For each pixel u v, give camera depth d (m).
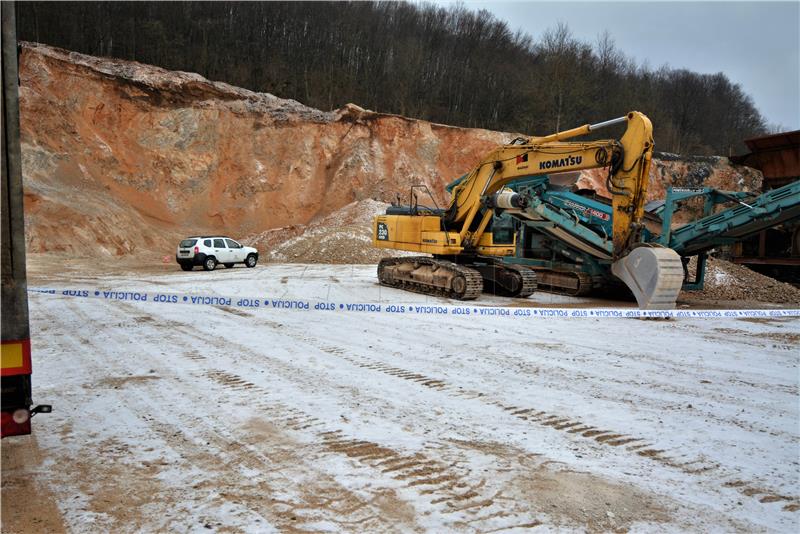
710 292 18.39
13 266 4.12
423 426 5.68
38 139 35.59
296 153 45.56
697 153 68.19
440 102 60.34
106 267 27.19
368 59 62.31
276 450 5.03
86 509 3.95
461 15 75.62
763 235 21.66
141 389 6.83
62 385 6.96
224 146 44.06
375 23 67.50
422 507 4.02
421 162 48.50
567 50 65.06
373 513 3.93
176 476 4.49
